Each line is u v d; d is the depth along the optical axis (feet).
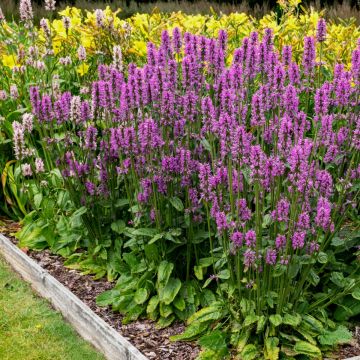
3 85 19.20
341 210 12.34
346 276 12.55
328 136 11.16
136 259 13.78
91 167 14.37
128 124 12.41
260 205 11.07
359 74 12.16
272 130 11.89
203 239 12.57
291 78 12.48
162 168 12.16
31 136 17.87
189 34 12.78
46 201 16.42
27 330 13.24
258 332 11.04
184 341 11.90
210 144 11.64
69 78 19.47
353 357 10.80
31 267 15.11
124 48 19.29
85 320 12.80
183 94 12.86
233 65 11.16
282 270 10.61
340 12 31.09
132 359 11.30
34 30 18.26
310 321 11.25
